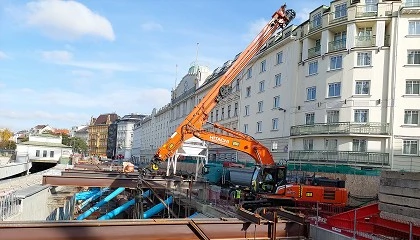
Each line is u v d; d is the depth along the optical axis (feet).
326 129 111.34
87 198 93.97
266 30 66.28
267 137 139.74
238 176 88.69
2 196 41.78
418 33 104.22
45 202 66.13
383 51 107.04
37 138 220.23
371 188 71.05
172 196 71.82
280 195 59.47
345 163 104.22
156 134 331.98
